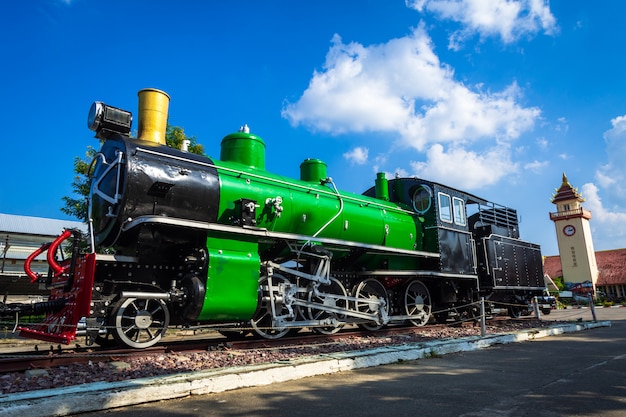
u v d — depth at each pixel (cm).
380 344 779
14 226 2731
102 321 644
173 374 466
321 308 852
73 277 633
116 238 657
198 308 643
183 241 689
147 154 660
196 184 691
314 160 1038
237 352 656
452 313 1255
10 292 1227
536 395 430
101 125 706
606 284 4916
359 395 431
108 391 386
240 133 873
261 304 765
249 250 731
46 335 587
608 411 372
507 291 1450
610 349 768
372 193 1264
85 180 1507
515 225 1517
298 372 513
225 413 368
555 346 816
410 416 359
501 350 762
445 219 1142
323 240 841
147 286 673
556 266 5900
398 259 1051
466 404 396
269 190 809
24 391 422
